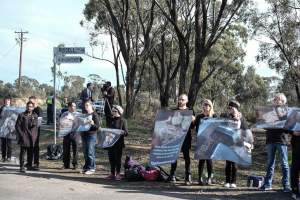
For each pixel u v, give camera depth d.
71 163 16.55
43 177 13.40
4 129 16.92
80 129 14.30
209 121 12.20
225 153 11.96
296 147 10.89
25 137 14.38
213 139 12.08
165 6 37.88
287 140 11.71
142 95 55.84
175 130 12.65
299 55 32.16
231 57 49.31
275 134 11.62
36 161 14.91
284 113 11.50
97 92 45.50
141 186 12.23
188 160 12.63
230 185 12.21
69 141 15.34
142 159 17.50
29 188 11.70
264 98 67.06
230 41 47.91
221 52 47.69
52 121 30.66
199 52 26.83
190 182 12.60
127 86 39.09
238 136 11.95
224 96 63.03
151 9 34.94
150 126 32.22
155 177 12.99
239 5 27.25
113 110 13.70
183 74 28.11
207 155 12.02
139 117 41.75
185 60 28.12
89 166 14.43
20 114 14.48
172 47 45.41
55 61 18.05
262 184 12.42
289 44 32.12
